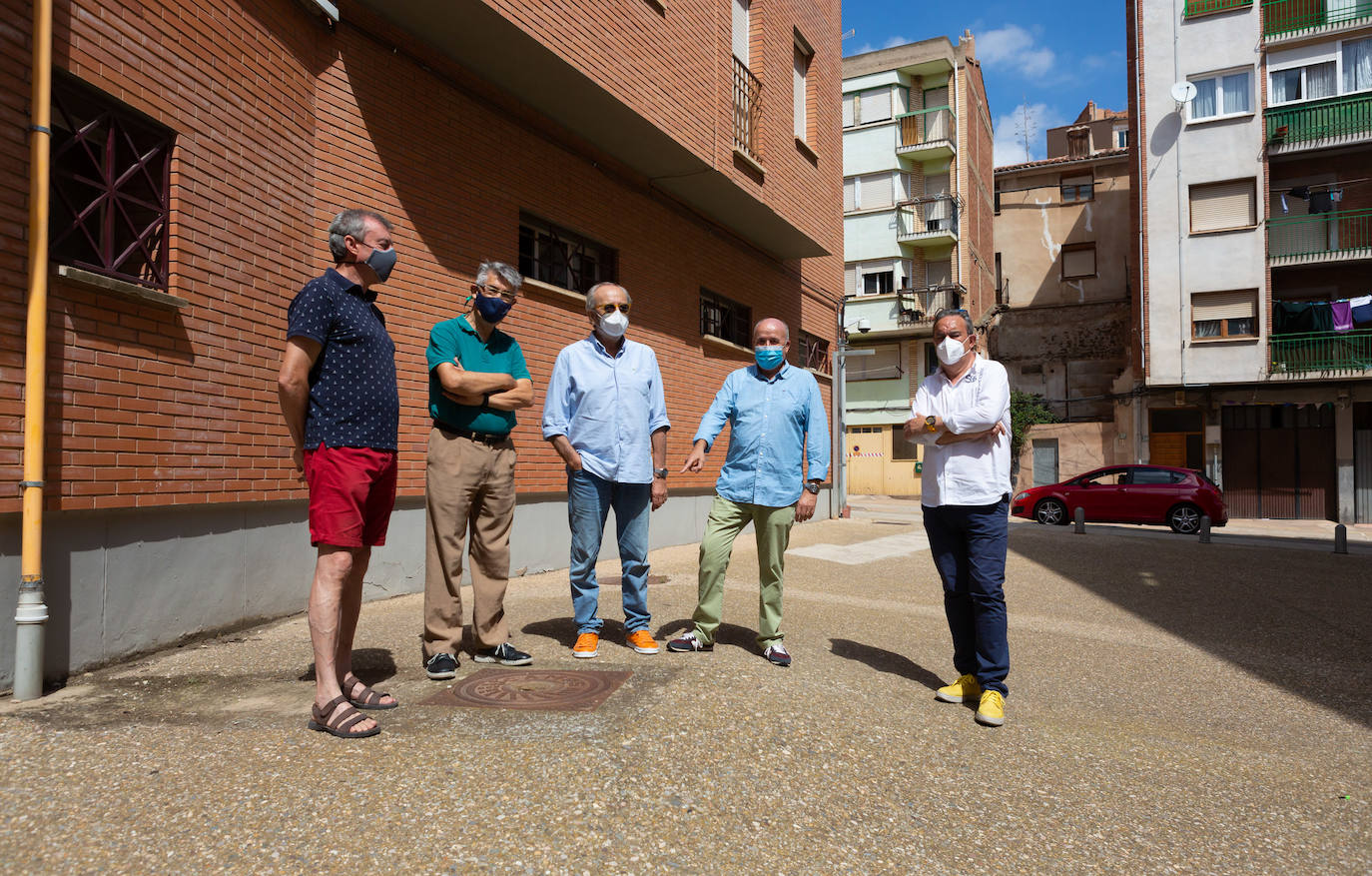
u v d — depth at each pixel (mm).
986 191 35219
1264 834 2822
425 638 3986
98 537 4207
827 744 3227
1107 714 4359
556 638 4848
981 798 2922
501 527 4145
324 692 3002
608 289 4445
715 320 12766
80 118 4230
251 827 2264
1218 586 8984
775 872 2277
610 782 2643
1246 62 24531
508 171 8180
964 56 31625
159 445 4586
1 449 3631
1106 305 33281
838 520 16016
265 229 5555
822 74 14250
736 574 8547
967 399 4098
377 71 6719
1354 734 4203
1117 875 2453
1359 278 23719
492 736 2963
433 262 7238
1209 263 24625
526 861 2186
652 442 4633
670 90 9344
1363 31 23250
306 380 3029
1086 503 18625
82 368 4125
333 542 3033
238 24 5328
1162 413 26156
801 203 13156
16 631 3611
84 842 2166
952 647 5652
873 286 32062
